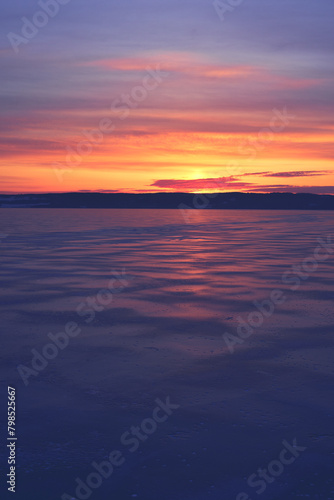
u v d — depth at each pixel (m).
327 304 8.77
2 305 8.73
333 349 6.12
